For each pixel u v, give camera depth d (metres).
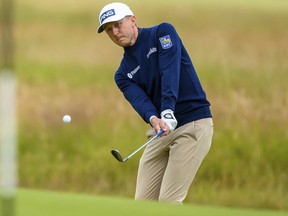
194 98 17.14
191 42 48.00
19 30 55.16
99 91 34.97
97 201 12.52
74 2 67.31
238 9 67.88
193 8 65.75
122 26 16.95
